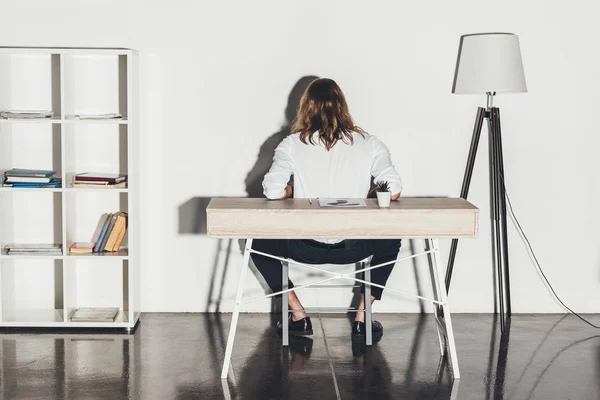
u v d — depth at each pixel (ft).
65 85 15.61
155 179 16.97
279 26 16.67
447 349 14.85
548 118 17.03
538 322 16.84
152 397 12.35
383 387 12.89
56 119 15.94
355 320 15.70
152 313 17.28
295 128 14.62
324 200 13.84
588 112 17.02
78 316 16.35
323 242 14.55
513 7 16.72
